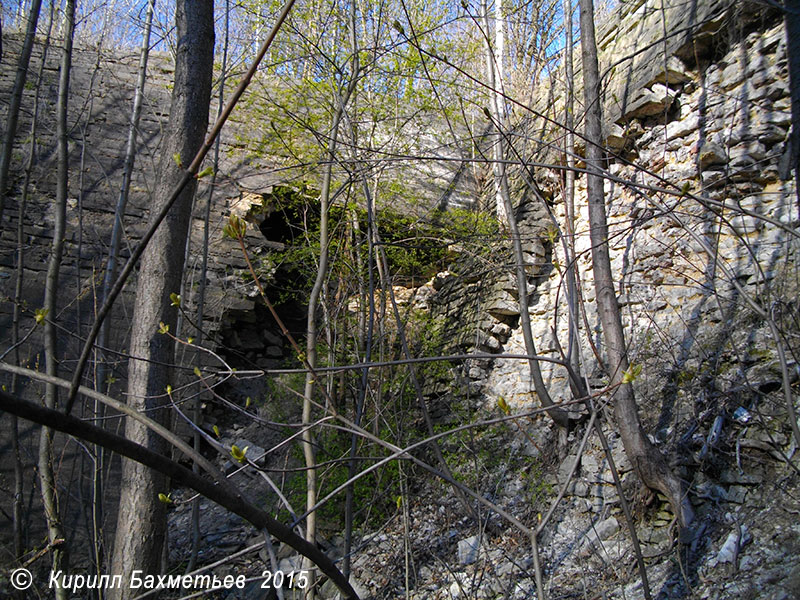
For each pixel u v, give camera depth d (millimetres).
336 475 4961
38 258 6375
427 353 6668
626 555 3873
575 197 6359
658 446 4250
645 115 5602
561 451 5102
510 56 7859
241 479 5988
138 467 3586
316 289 3770
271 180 7184
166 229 3840
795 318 3455
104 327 4902
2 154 4578
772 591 2900
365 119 6555
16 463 4559
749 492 3596
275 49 5980
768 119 4543
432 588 4273
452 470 5234
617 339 4113
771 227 4340
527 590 3881
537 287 6480
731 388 3936
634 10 5930
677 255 4590
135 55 7820
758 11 4641
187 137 3963
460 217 7137
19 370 1643
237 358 7238
